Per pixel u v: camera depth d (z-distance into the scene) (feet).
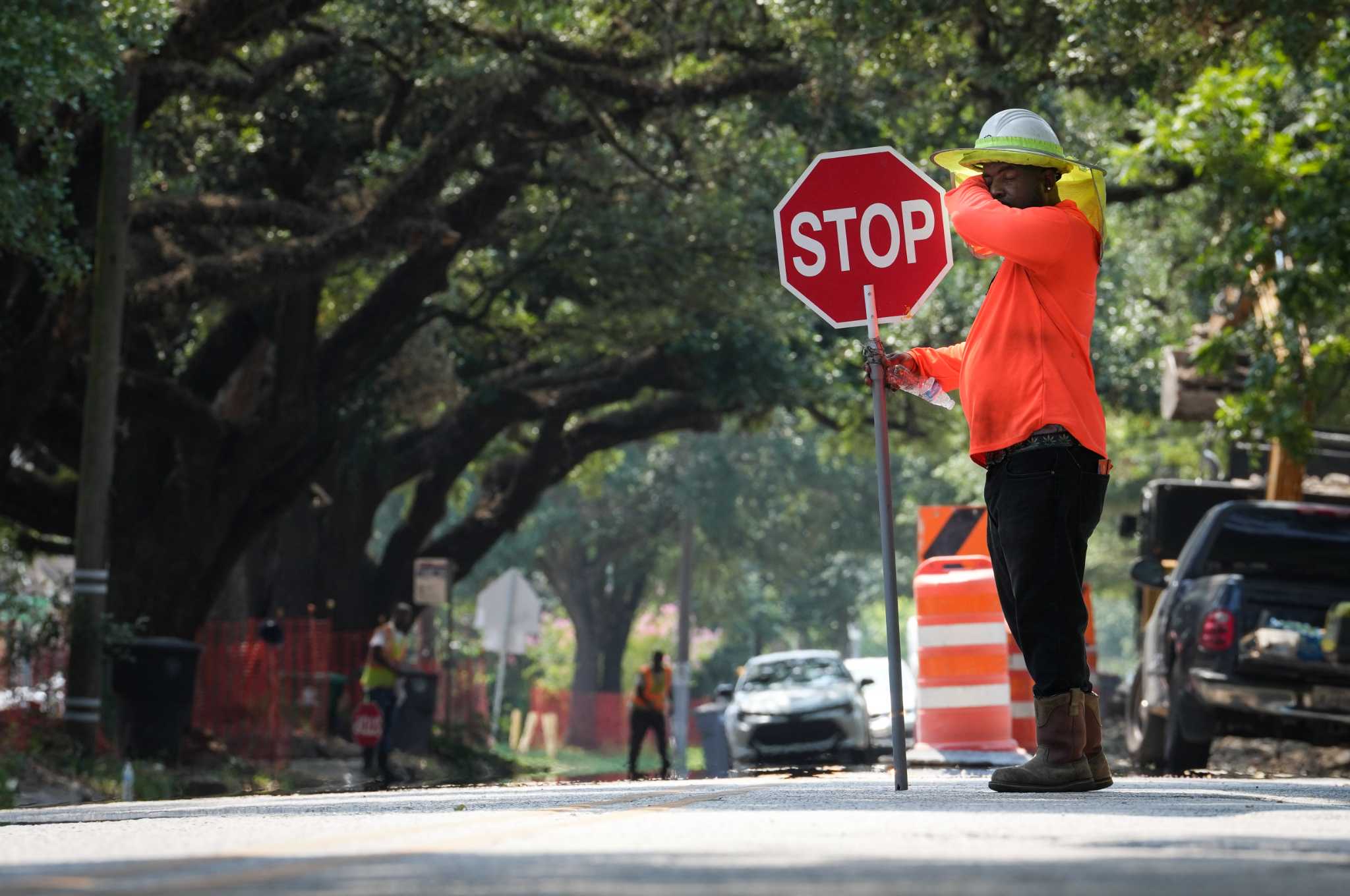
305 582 277.85
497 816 35.32
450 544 299.17
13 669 155.63
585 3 190.80
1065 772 47.03
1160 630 134.72
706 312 265.34
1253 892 17.70
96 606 154.71
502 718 461.78
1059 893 17.06
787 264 54.29
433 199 205.36
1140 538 203.92
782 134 219.82
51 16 120.16
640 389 288.30
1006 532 46.68
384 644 192.75
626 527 561.84
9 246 132.57
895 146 201.36
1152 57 146.72
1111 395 326.03
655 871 20.42
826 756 229.45
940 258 53.47
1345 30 144.25
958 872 20.26
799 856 22.97
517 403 281.74
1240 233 153.79
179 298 180.86
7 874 22.11
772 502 570.46
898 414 375.86
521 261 254.47
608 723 470.80
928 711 106.63
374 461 274.77
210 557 210.59
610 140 202.69
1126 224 290.15
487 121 186.39
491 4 178.60
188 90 175.63
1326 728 119.44
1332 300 151.43
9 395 158.81
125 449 211.82
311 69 216.95
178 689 174.09
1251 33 141.38
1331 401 164.14
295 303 208.54
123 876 20.43
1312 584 119.44
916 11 153.17
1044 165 46.47
